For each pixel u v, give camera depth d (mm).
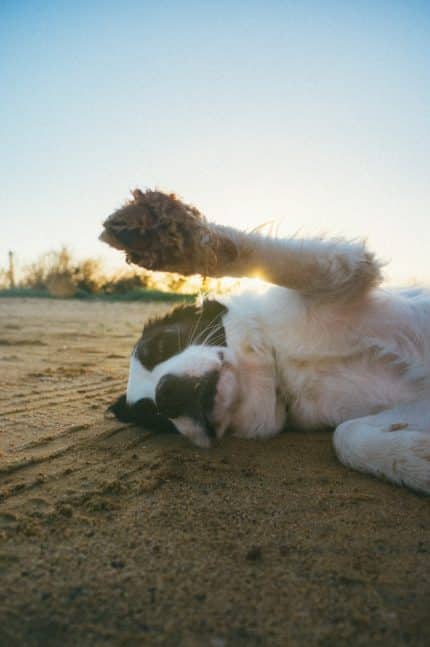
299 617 340
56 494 532
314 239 652
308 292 652
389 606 351
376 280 651
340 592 366
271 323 691
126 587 372
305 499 516
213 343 705
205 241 538
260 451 659
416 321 659
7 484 556
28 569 396
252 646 315
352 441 587
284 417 712
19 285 8172
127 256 537
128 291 6992
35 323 2832
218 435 690
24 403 915
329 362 659
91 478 576
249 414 701
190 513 488
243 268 610
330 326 656
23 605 353
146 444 703
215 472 590
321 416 678
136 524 467
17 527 461
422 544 431
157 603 354
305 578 383
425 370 630
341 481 559
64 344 1830
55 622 336
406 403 623
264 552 420
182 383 664
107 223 518
